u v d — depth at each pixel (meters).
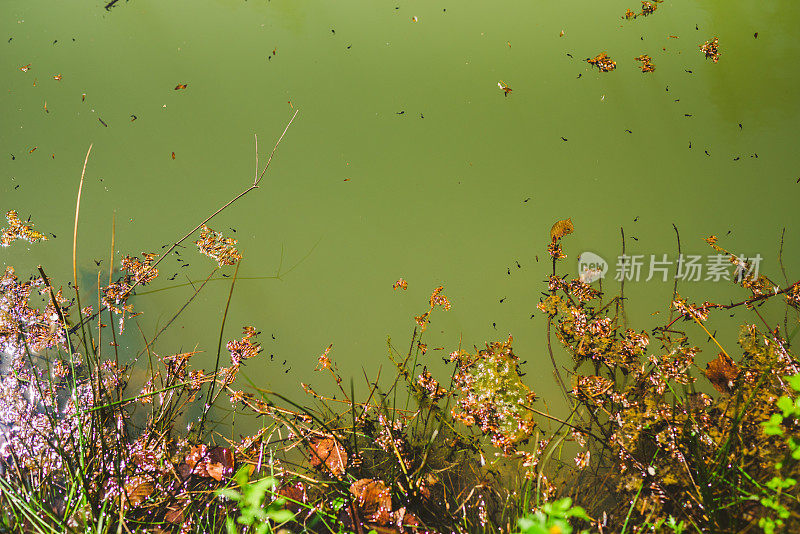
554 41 3.12
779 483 1.61
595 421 2.19
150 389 2.41
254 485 1.74
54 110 3.25
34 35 3.54
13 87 3.36
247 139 3.04
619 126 2.83
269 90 3.19
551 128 2.88
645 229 2.58
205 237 2.79
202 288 2.68
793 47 2.88
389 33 3.31
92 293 2.69
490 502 2.05
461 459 2.18
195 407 2.39
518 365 2.35
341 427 2.30
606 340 2.31
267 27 3.44
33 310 2.62
